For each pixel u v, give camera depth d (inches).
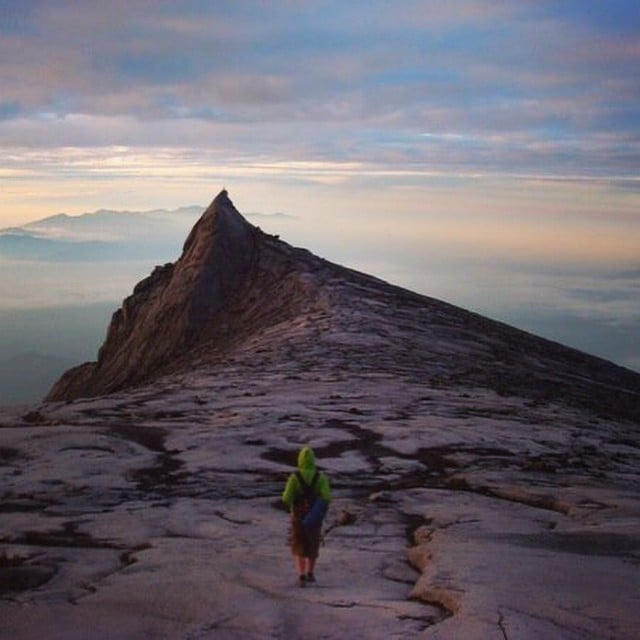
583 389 1973.4
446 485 802.2
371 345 1927.9
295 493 450.6
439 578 424.2
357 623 371.9
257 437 964.0
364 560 500.1
